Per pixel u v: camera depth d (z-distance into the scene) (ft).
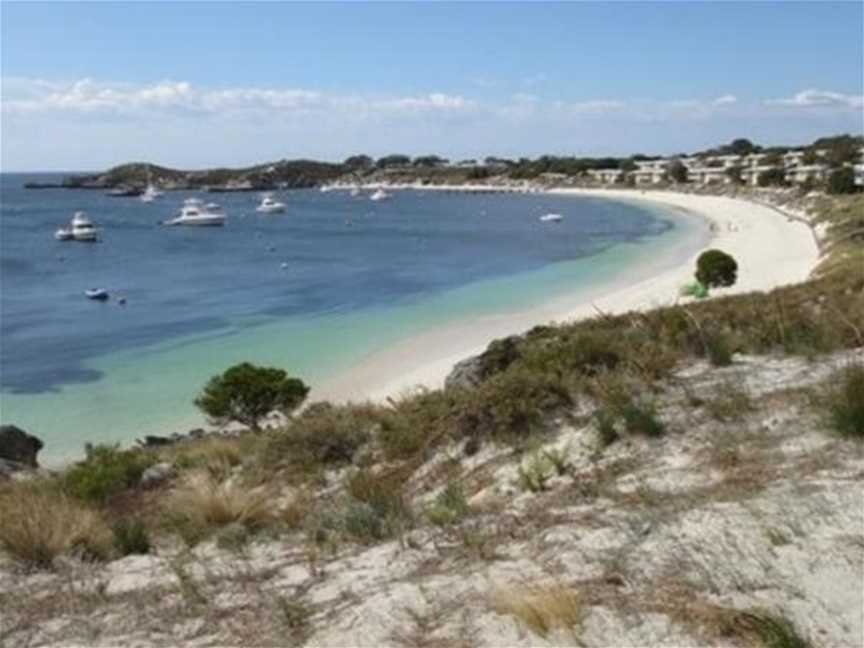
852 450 22.08
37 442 60.85
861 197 286.87
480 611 15.84
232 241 296.71
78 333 129.49
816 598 14.85
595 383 30.68
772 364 32.63
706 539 17.63
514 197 655.35
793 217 312.09
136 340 122.93
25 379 100.89
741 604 14.83
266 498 26.99
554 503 21.88
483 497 23.88
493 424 29.55
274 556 21.65
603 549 17.93
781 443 23.31
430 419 32.35
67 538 23.52
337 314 138.92
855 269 74.38
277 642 16.10
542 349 37.47
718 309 48.16
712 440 24.38
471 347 104.27
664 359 32.65
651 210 442.91
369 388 86.74
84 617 18.67
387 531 22.26
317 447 33.76
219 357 108.88
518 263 210.18
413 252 248.32
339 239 300.61
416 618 15.94
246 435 46.60
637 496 21.02
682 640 13.89
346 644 15.48
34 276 203.10
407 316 133.08
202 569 21.07
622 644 13.98
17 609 19.43
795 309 43.50
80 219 314.35
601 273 180.45
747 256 197.57
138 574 21.45
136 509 30.99
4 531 24.00
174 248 271.90
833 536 17.08
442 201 612.29
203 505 25.84
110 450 43.04
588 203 540.93
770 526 17.75
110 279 196.03
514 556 18.53
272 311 145.38
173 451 42.52
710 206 436.35
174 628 17.53
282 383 63.57
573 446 26.40
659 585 15.88
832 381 26.96
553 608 14.87
